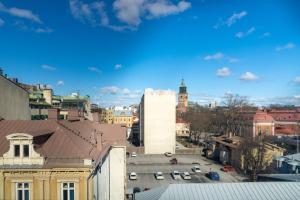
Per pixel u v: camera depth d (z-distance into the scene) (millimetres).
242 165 73625
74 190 23578
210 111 154000
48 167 23203
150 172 74938
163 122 105125
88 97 115875
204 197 25797
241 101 141000
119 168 37062
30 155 23531
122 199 37062
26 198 23594
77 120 37688
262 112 116875
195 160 91312
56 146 25531
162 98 105312
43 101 89250
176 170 77062
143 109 109062
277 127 117562
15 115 40281
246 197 25672
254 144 67875
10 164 23406
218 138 97875
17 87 40875
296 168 50156
